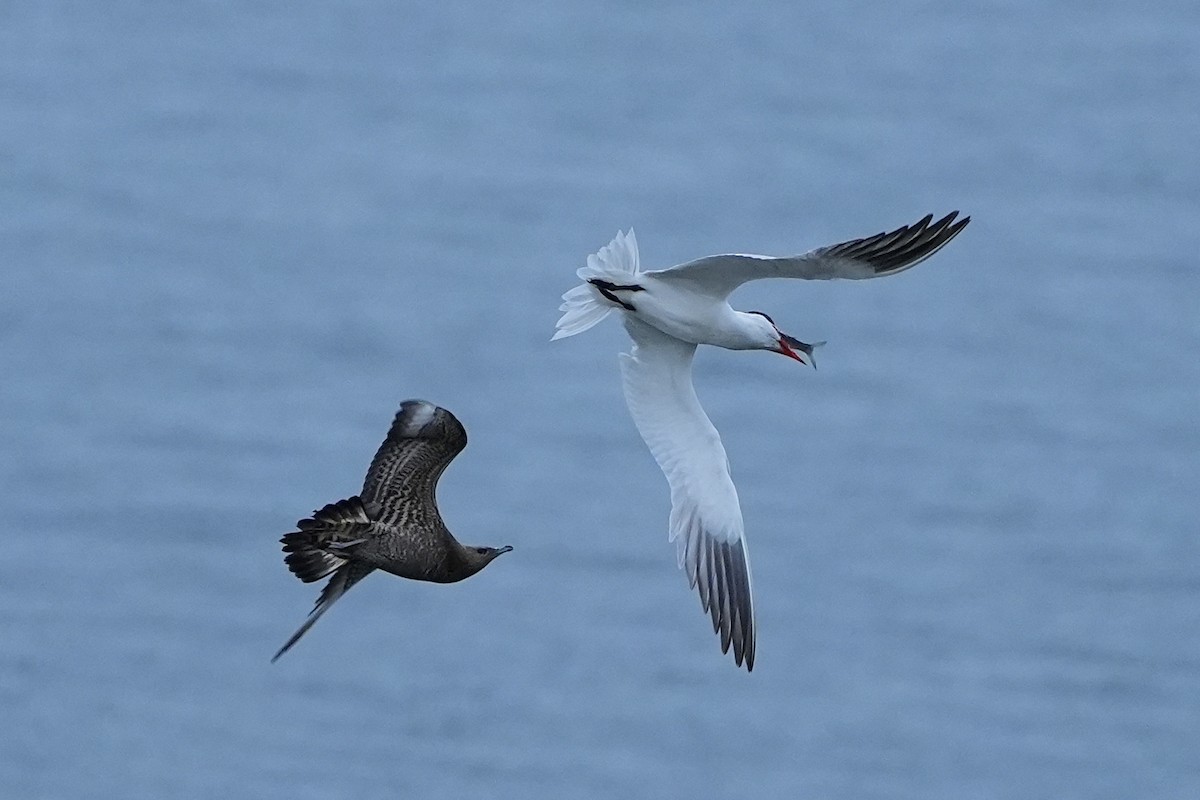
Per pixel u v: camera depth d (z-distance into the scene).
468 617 35.88
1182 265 68.38
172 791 30.72
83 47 115.81
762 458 46.25
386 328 60.59
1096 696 34.59
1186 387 54.09
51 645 34.88
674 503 15.27
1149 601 38.78
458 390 53.19
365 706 33.00
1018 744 32.81
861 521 42.59
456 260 72.00
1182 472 46.88
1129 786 31.77
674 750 32.03
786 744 32.44
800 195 83.38
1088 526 42.53
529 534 40.41
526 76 113.69
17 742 31.91
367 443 47.97
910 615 37.62
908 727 33.22
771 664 34.97
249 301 63.66
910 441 47.97
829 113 101.06
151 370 54.41
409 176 87.56
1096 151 91.38
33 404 50.03
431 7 131.62
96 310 61.38
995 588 39.12
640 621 36.16
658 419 15.44
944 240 14.06
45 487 42.66
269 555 39.25
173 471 44.62
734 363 52.03
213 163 89.81
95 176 84.31
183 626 35.66
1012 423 50.12
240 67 114.12
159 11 125.50
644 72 114.19
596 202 81.81
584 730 32.56
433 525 12.62
